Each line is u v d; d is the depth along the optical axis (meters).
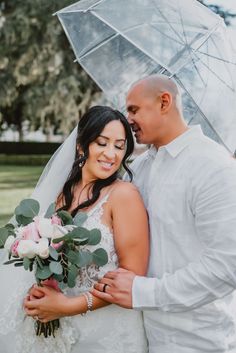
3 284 2.46
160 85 2.23
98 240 2.15
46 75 20.11
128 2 2.77
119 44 3.01
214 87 2.60
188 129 2.25
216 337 2.21
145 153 2.53
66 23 3.04
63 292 2.28
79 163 2.33
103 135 2.22
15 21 19.52
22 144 25.81
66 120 20.34
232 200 2.08
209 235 2.11
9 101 20.78
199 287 2.09
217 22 2.70
